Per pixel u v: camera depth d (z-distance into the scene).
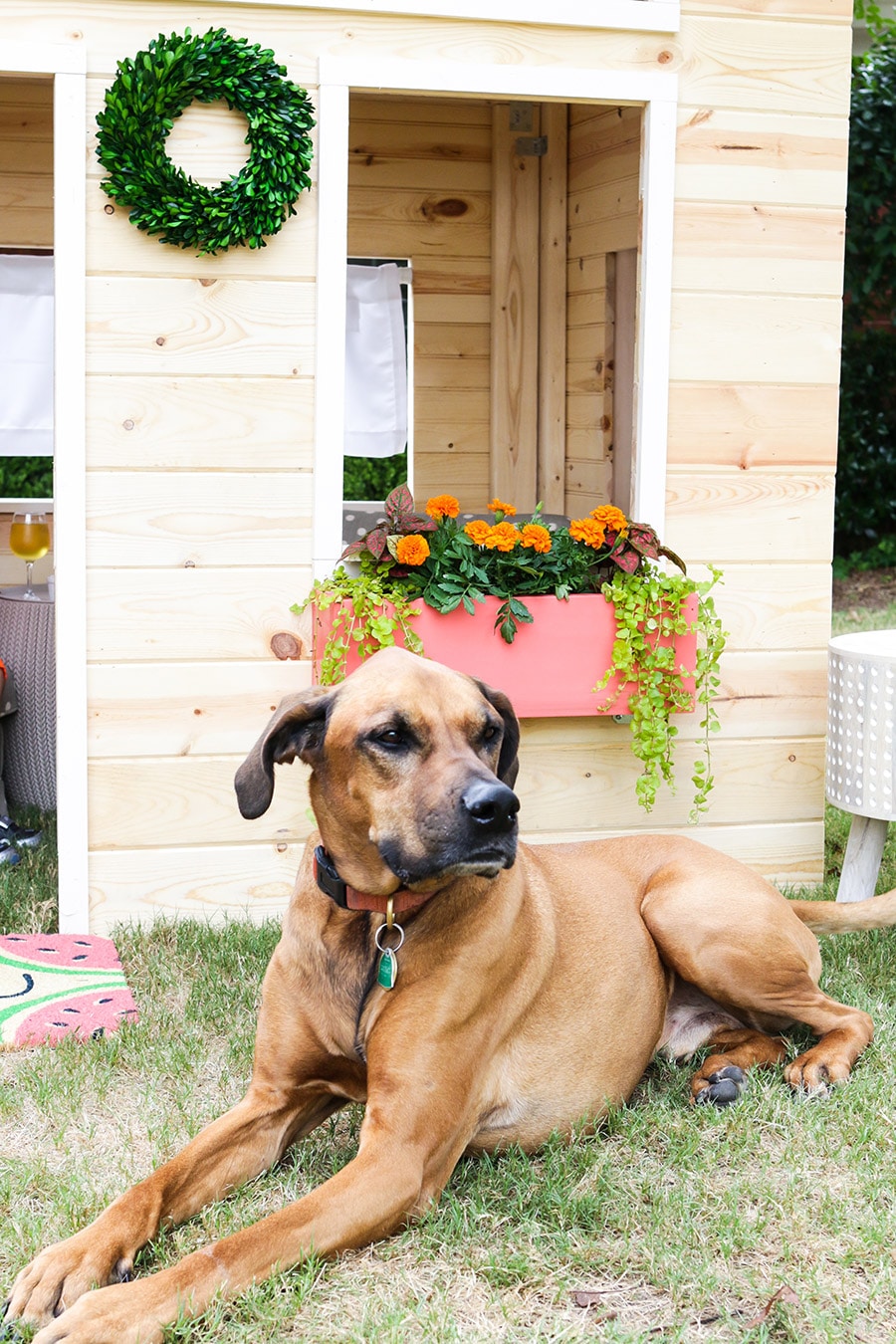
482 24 4.32
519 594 4.43
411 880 2.57
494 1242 2.61
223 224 4.12
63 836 4.30
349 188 6.68
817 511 4.77
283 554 4.38
